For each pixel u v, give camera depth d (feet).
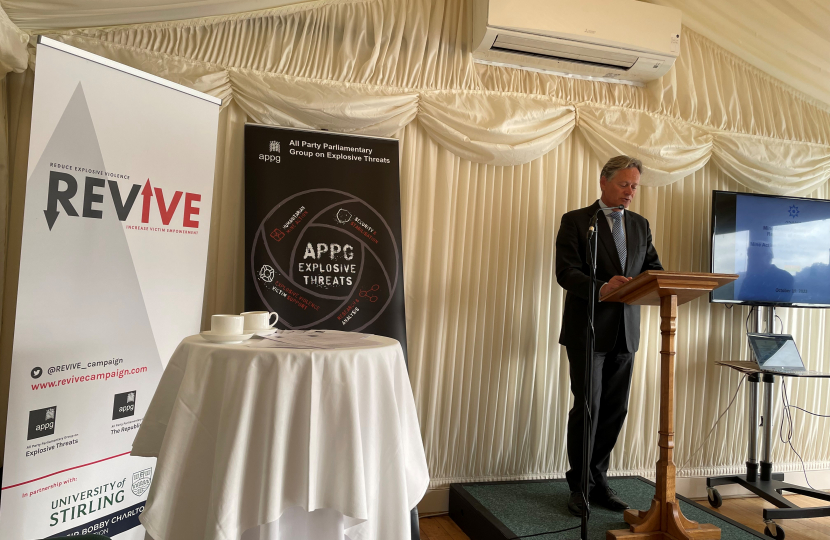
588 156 10.80
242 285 9.05
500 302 10.23
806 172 11.76
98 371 6.66
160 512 4.54
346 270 9.12
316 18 9.39
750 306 11.46
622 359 8.75
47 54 6.13
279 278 8.79
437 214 9.98
